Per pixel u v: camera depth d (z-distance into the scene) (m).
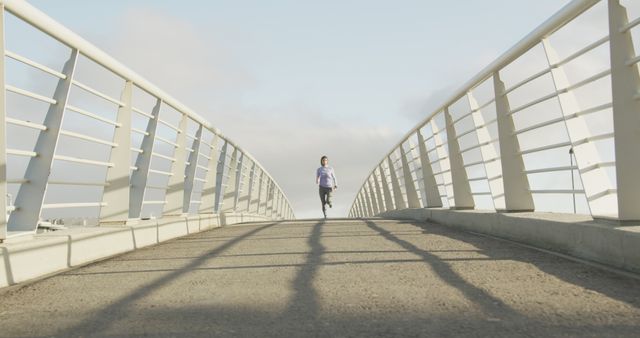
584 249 5.59
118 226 8.08
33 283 5.24
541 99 6.91
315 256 6.67
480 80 9.17
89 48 6.59
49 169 5.95
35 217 5.85
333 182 19.33
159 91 9.49
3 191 5.19
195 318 3.70
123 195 8.28
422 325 3.36
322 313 3.74
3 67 5.09
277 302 4.13
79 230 7.17
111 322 3.66
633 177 5.23
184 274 5.61
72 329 3.51
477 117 9.76
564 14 5.72
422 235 9.16
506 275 4.97
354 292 4.41
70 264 6.30
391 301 4.05
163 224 10.02
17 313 4.00
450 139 11.68
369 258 6.34
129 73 8.09
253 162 22.23
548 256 6.03
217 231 12.72
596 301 3.83
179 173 11.75
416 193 16.84
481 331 3.19
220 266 6.11
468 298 4.07
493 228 8.62
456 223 11.02
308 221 15.10
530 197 8.46
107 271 5.97
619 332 3.07
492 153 9.57
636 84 5.27
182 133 11.79
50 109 6.11
